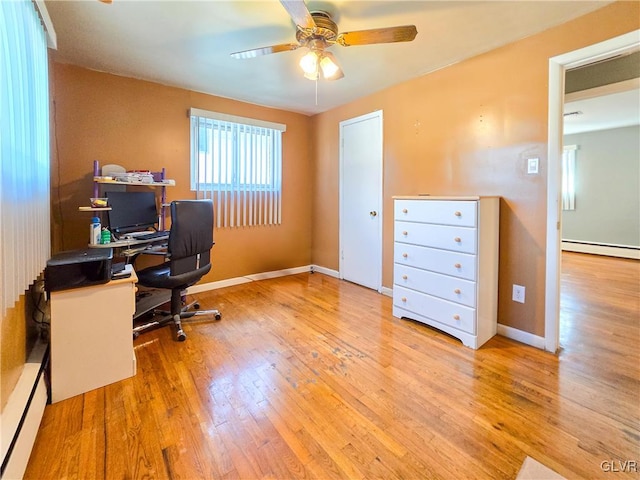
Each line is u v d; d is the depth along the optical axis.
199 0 1.79
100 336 1.74
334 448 1.34
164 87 3.16
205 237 2.62
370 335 2.43
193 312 2.74
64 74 2.64
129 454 1.29
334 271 4.25
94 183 2.59
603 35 1.88
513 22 2.03
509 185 2.35
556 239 2.13
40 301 1.84
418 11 1.91
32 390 1.37
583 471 1.21
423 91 2.94
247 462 1.26
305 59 2.04
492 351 2.18
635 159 5.45
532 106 2.20
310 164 4.50
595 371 1.91
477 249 2.16
